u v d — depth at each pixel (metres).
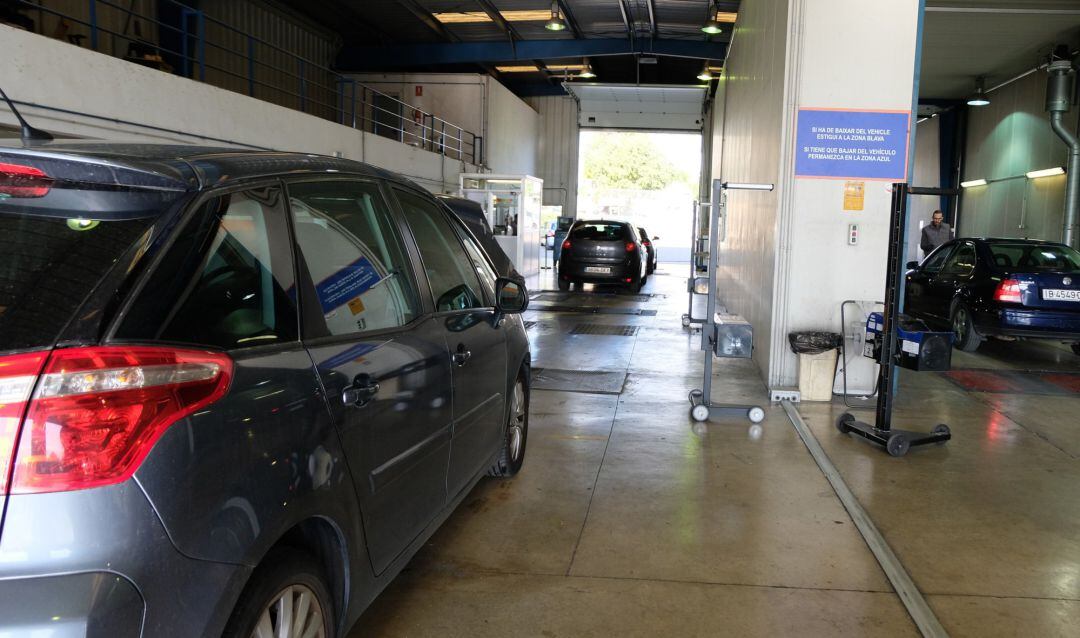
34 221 1.66
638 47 22.16
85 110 7.88
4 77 6.92
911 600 3.05
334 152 13.77
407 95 22.45
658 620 2.92
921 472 4.71
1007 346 9.80
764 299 7.41
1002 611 3.02
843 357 6.43
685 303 14.62
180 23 17.36
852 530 3.82
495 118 23.12
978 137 19.11
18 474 1.38
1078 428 5.77
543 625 2.88
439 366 2.92
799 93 6.39
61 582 1.38
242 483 1.71
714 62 24.62
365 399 2.29
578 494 4.27
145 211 1.73
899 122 6.37
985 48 14.73
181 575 1.54
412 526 2.73
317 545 2.21
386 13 20.17
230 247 1.90
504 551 3.52
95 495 1.42
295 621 1.97
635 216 45.09
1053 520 3.97
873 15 6.28
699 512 4.03
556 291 16.84
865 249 6.52
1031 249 9.28
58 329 1.48
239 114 10.74
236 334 1.84
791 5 6.32
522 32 21.80
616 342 9.68
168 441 1.54
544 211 29.48
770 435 5.53
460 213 6.69
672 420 5.93
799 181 6.49
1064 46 13.98
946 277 9.84
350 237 2.55
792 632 2.85
